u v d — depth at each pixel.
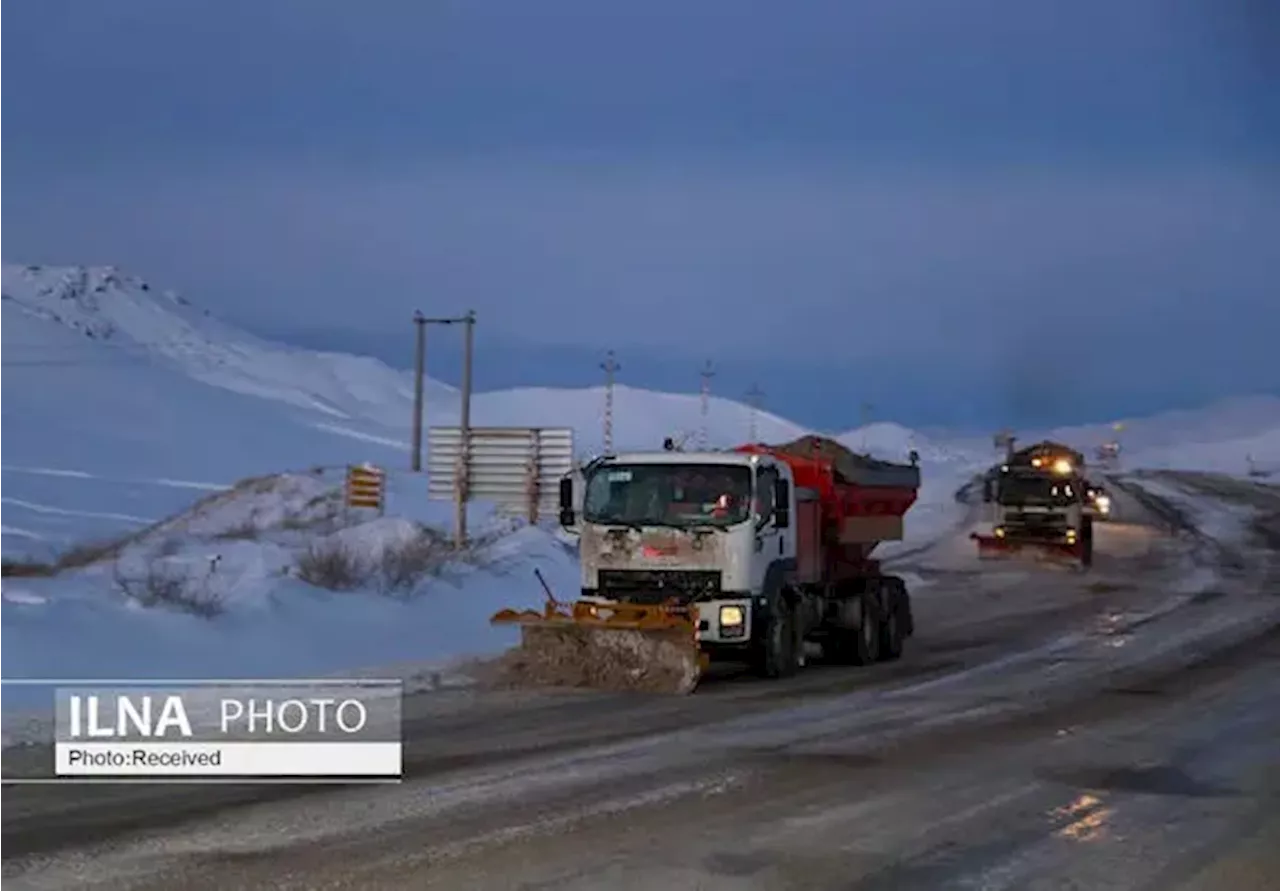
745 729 14.34
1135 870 8.92
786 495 18.20
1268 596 35.09
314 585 22.23
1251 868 9.03
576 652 17.28
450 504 45.12
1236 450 145.62
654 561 17.67
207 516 44.50
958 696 17.48
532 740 13.30
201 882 8.00
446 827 9.53
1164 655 22.75
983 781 11.76
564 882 8.21
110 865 8.34
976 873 8.75
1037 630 27.25
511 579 27.59
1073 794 11.29
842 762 12.49
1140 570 43.59
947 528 61.19
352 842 9.05
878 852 9.19
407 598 23.19
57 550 35.72
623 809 10.24
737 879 8.40
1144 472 109.88
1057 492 44.91
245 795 10.47
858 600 21.16
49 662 15.71
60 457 78.94
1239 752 13.47
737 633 17.64
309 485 47.50
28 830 9.26
